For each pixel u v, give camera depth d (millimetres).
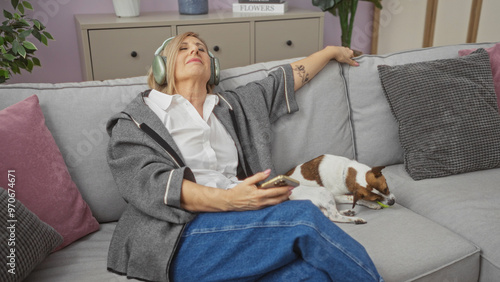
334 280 938
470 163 1521
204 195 1051
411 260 1099
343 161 1379
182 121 1263
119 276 1076
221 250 1016
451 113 1529
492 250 1167
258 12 2697
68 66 2725
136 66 2387
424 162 1515
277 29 2631
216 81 1408
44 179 1138
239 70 1564
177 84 1318
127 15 2471
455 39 3197
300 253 968
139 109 1211
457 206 1329
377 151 1635
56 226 1149
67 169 1240
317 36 2764
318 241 927
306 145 1521
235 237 1006
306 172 1403
